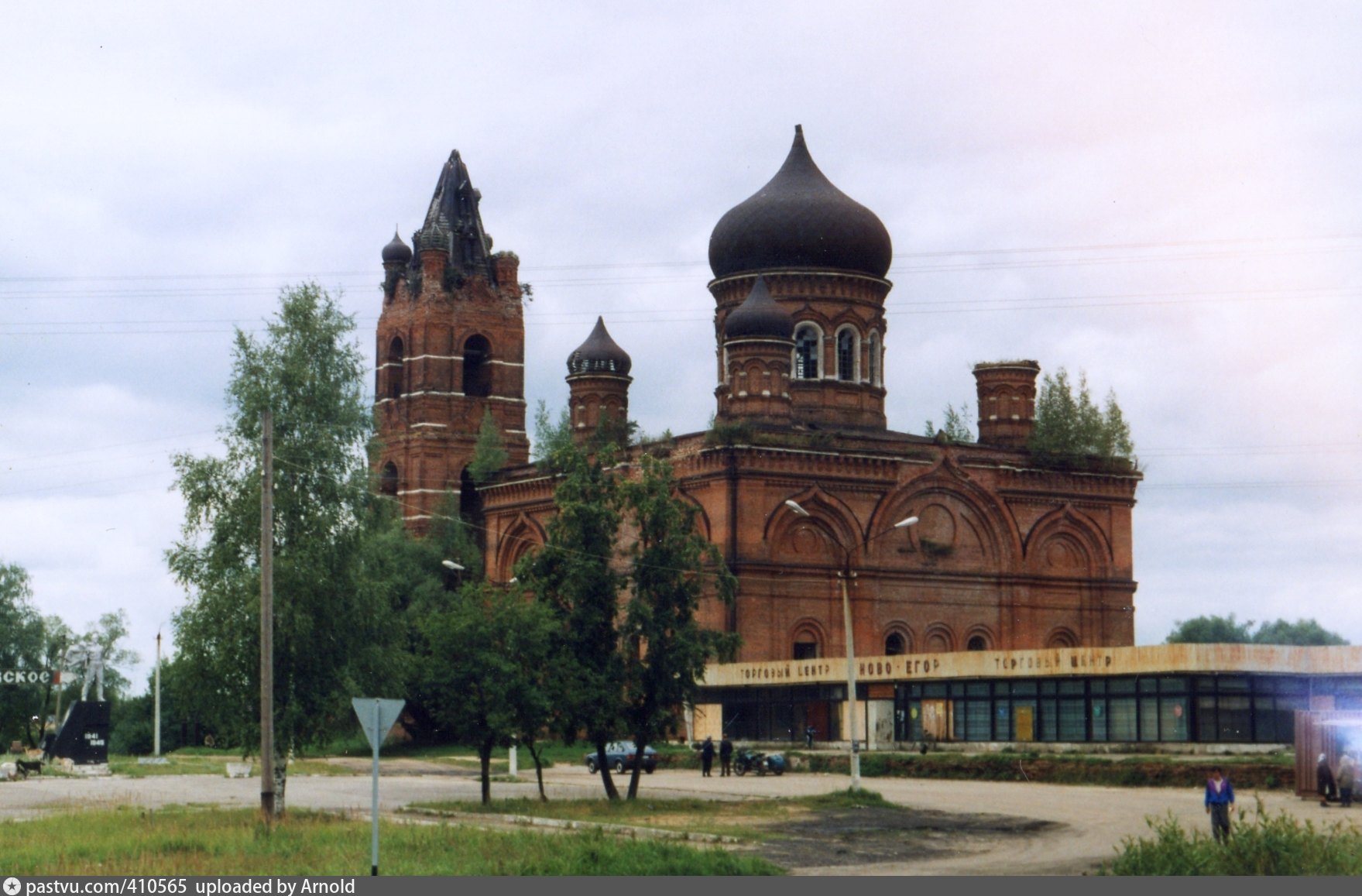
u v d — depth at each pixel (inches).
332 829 1665.8
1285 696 2704.2
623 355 3732.8
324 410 2142.0
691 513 2301.9
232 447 2105.1
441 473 3988.7
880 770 2783.0
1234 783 2319.1
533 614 2193.7
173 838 1589.6
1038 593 3597.4
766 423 3405.5
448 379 4035.4
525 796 2346.2
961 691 2979.8
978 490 3548.2
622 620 2313.0
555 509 3676.2
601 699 2181.3
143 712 4434.1
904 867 1472.7
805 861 1523.1
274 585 2028.8
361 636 2105.1
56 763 3228.3
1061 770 2549.2
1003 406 3750.0
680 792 2406.5
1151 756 2586.1
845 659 3068.4
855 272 3705.7
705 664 2282.2
